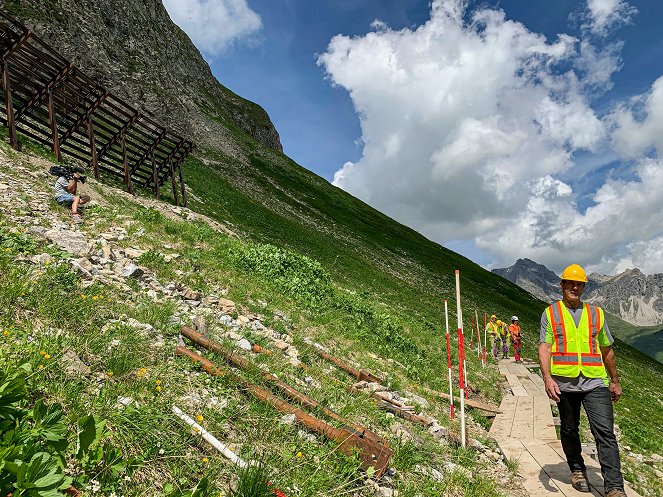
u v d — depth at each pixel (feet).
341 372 30.19
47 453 9.18
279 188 258.16
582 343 18.49
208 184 154.92
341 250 177.99
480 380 52.54
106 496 10.39
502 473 22.77
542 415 34.27
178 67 332.80
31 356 14.33
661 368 231.30
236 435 15.62
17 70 65.16
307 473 14.52
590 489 19.45
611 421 17.60
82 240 33.27
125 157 78.13
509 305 229.25
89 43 195.52
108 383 15.31
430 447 21.94
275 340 29.45
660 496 31.99
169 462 12.57
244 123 417.69
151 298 27.53
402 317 80.74
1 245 25.36
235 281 41.14
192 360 19.86
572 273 18.83
